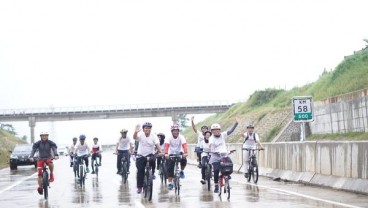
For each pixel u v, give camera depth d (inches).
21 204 629.9
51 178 692.7
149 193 622.8
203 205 560.1
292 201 557.3
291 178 808.9
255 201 572.7
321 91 1807.3
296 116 887.1
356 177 623.5
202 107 4377.5
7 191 820.6
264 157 955.3
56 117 4480.8
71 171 1407.5
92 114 4471.0
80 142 925.8
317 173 733.3
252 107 2679.6
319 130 1571.1
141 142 645.3
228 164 612.4
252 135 842.2
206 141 784.3
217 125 649.0
